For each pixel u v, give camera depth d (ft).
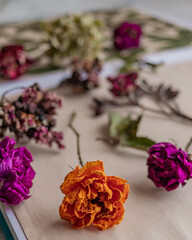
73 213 0.81
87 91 1.33
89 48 1.51
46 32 1.50
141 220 0.87
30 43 1.70
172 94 1.26
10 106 1.01
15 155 0.89
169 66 1.51
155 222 0.86
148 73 1.46
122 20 1.99
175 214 0.88
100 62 1.33
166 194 0.93
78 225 0.83
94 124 1.17
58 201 0.91
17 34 1.80
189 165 0.88
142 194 0.93
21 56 1.40
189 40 1.74
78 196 0.79
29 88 1.02
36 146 1.08
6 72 1.39
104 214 0.81
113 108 1.25
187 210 0.89
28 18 2.00
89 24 1.48
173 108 1.24
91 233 0.84
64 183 0.79
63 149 1.07
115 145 1.09
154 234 0.84
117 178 0.79
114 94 1.25
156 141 1.10
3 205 0.90
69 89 1.35
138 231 0.84
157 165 0.89
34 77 1.44
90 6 2.31
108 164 1.02
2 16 2.19
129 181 0.97
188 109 1.24
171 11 2.23
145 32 1.82
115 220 0.82
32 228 0.85
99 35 1.51
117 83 1.24
